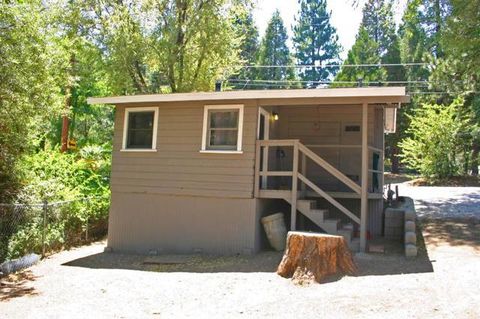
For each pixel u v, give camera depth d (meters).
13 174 11.07
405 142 24.95
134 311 5.88
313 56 51.31
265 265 8.34
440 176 22.55
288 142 9.46
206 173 10.02
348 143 11.52
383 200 11.80
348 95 8.85
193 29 19.84
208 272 8.13
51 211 10.85
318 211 9.16
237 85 42.12
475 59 14.15
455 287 5.86
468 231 9.69
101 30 19.41
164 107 10.61
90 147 17.39
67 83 12.05
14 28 9.31
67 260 9.85
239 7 20.94
